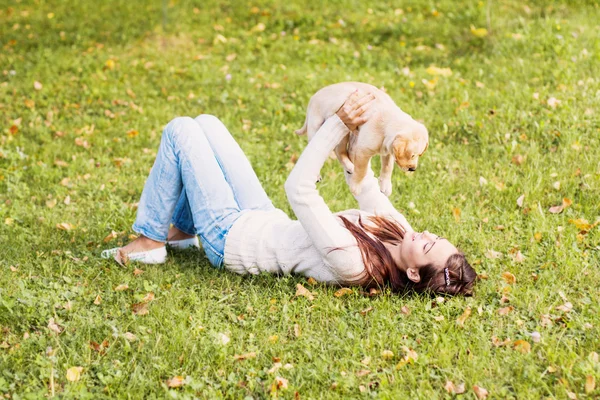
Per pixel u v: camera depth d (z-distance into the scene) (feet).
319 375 10.61
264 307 12.23
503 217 15.12
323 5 30.83
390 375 10.62
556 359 10.61
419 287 12.05
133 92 23.73
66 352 11.10
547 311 11.82
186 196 13.83
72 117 22.03
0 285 12.85
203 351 11.08
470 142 18.85
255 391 10.46
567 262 12.99
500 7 28.66
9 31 30.48
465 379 10.38
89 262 13.84
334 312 11.98
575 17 26.76
